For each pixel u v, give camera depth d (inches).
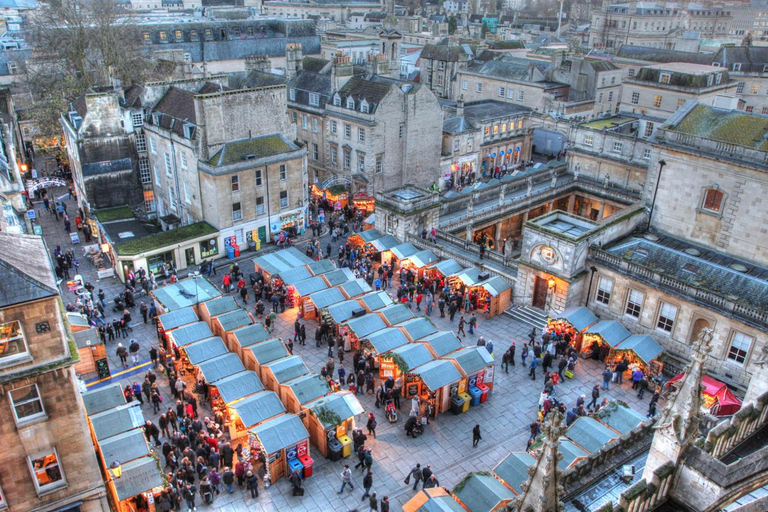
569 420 1348.4
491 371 1501.0
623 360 1560.0
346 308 1710.1
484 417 1441.9
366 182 2763.3
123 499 1053.8
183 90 2442.2
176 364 1544.0
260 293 1932.8
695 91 3038.9
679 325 1611.7
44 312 864.3
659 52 4232.3
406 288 1927.9
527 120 3430.1
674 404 626.5
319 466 1283.2
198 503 1177.4
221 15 5974.4
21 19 4955.7
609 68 3595.0
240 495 1202.6
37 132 3176.7
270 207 2374.5
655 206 1959.9
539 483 577.9
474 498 1006.4
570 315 1685.5
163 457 1294.3
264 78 3218.5
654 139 1920.5
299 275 1899.6
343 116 2810.0
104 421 1187.3
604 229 1814.7
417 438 1366.9
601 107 3634.4
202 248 2222.0
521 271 1898.4
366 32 5546.3
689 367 613.6
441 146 2997.0
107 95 2412.6
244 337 1550.2
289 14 7426.2
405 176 2891.2
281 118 2399.1
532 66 3627.0
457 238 2187.5
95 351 1571.1
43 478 946.1
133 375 1576.0
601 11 6692.9
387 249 2128.4
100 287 2054.6
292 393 1341.0
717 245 1830.7
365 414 1448.1
